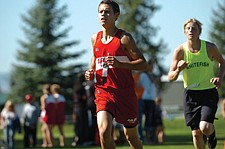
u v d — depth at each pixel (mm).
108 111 17984
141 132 34906
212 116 20234
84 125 37094
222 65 21000
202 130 20125
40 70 127250
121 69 18172
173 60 20844
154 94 35719
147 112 35625
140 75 34812
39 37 130125
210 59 20656
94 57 19203
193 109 20719
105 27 18391
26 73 128250
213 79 19891
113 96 18219
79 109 37156
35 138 41281
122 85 18281
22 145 46625
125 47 18250
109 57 17797
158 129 39375
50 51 128375
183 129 66188
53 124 39688
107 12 18281
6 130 43469
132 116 18469
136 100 18625
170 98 171000
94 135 37156
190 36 20406
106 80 18297
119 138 36344
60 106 39906
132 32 163250
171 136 48375
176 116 131875
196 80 20609
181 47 20797
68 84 127750
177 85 169875
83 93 37125
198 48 20641
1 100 169125
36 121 41031
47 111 39531
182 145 33562
